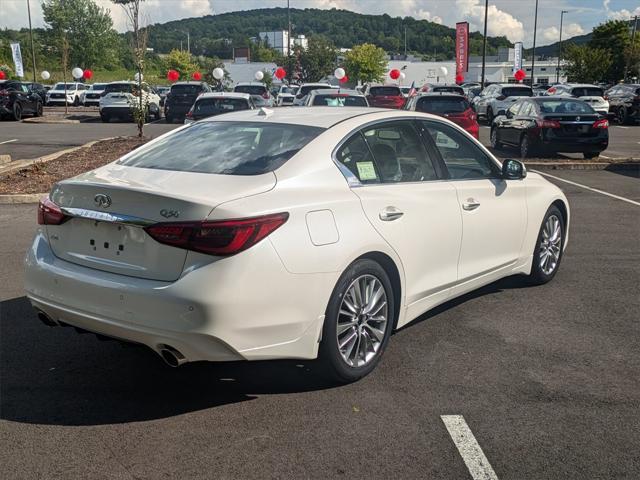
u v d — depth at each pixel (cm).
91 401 413
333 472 338
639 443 368
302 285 388
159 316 366
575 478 335
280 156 425
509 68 9156
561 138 1658
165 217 369
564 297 629
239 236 363
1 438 368
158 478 332
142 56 2025
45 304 414
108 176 422
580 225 952
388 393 427
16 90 3075
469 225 524
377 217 437
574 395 426
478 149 567
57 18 7588
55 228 419
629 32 7044
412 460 350
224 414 398
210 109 1991
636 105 3030
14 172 1305
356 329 434
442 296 516
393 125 493
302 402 414
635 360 483
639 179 1399
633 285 670
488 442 368
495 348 502
